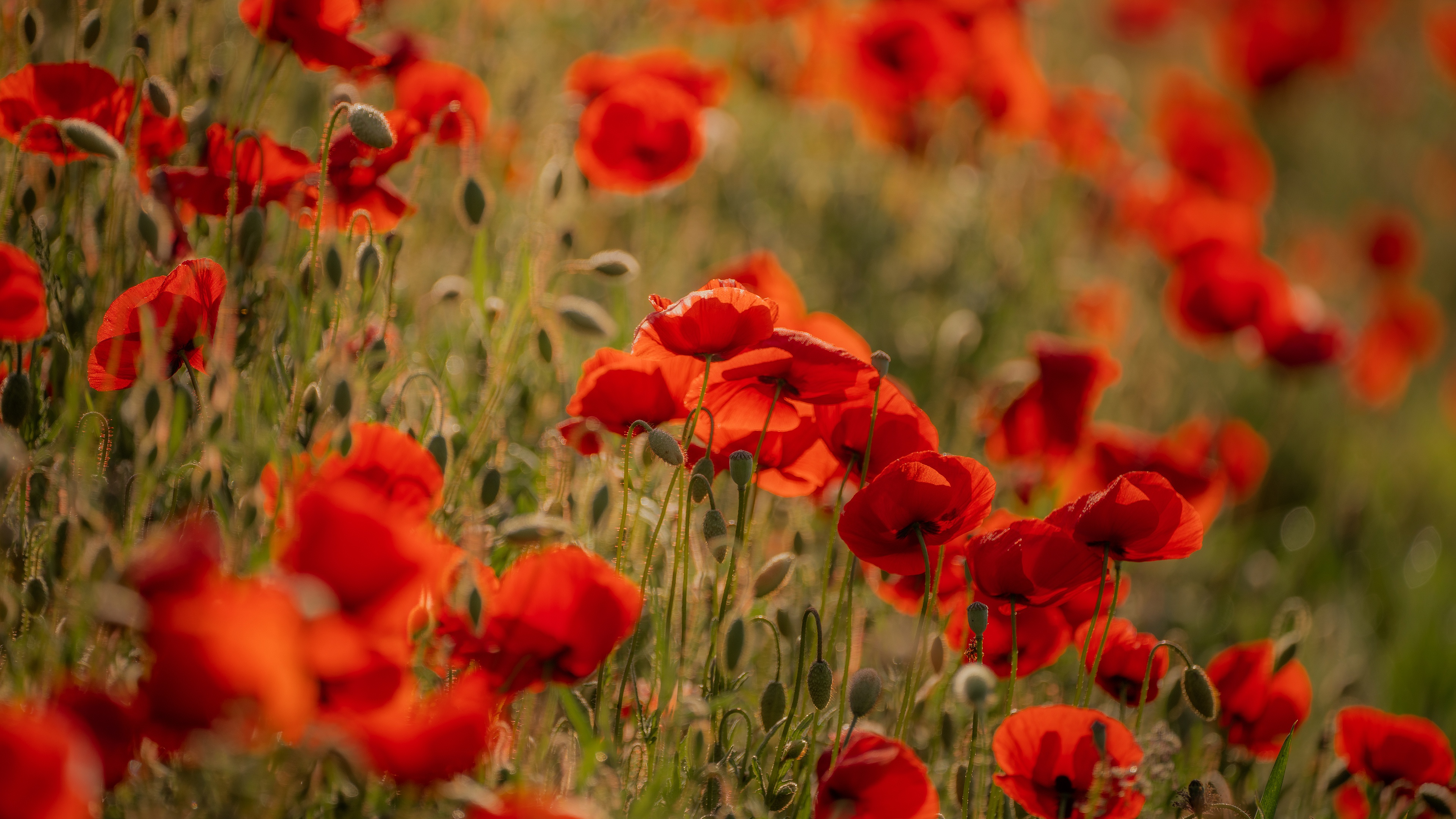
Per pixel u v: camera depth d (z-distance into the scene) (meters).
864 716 2.69
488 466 2.79
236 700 2.53
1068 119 5.22
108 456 2.71
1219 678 2.89
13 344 2.79
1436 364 7.47
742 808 2.71
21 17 2.88
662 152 3.07
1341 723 2.87
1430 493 5.53
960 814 2.78
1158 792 2.82
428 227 3.12
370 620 2.56
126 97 2.83
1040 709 2.68
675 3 4.52
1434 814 2.84
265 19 2.84
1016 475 3.14
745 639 2.72
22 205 2.80
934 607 2.80
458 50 3.36
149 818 2.60
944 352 3.69
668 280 3.41
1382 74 10.61
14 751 2.49
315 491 2.56
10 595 2.63
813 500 2.92
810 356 2.72
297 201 2.86
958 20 4.70
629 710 2.75
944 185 5.02
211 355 2.75
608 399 2.75
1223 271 4.48
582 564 2.63
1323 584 4.30
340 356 2.77
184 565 2.53
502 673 2.64
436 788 2.60
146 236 2.76
